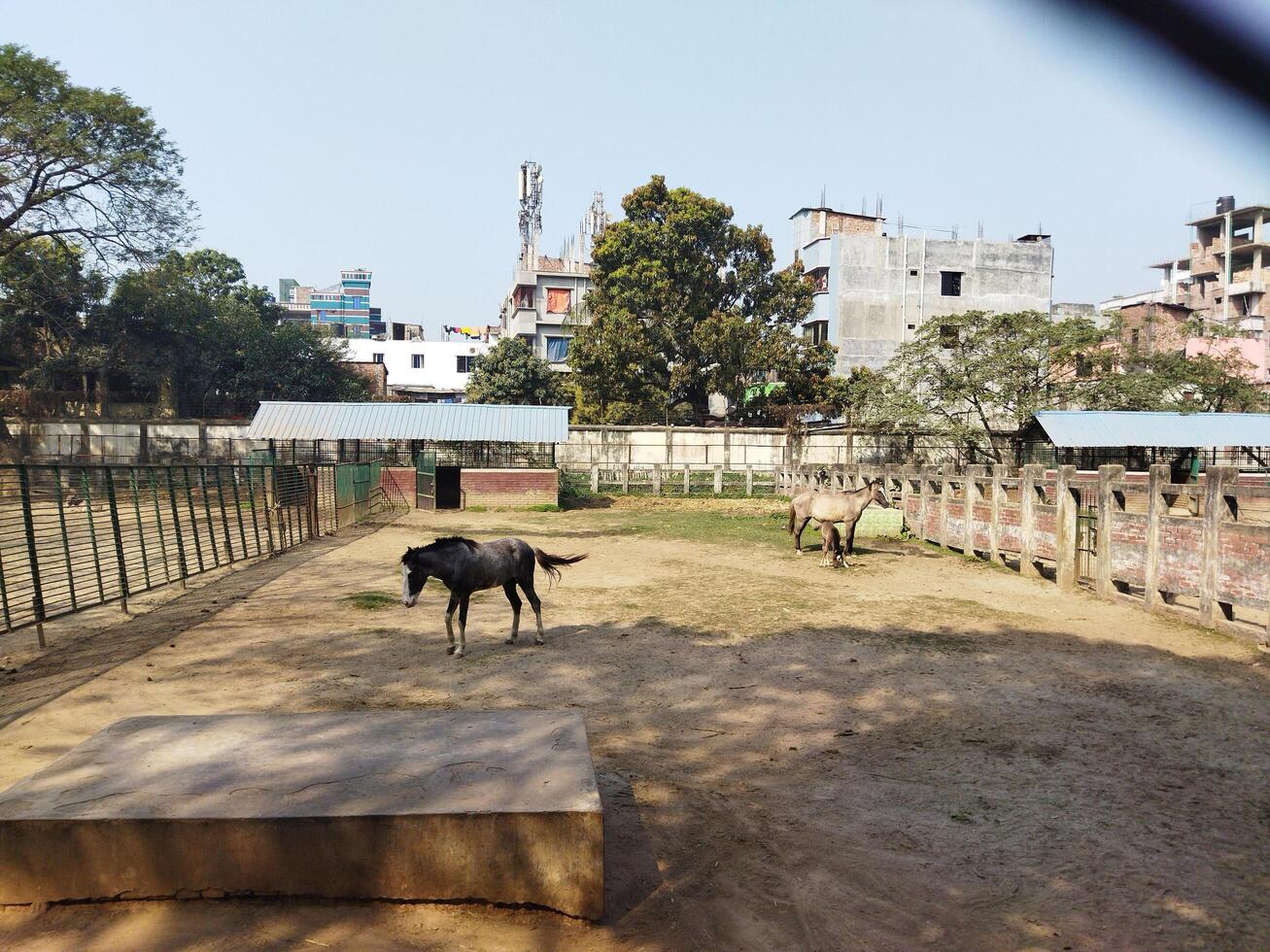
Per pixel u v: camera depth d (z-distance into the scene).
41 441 38.09
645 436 41.03
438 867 4.15
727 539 21.70
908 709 7.93
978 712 7.85
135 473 12.03
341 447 35.00
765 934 4.27
